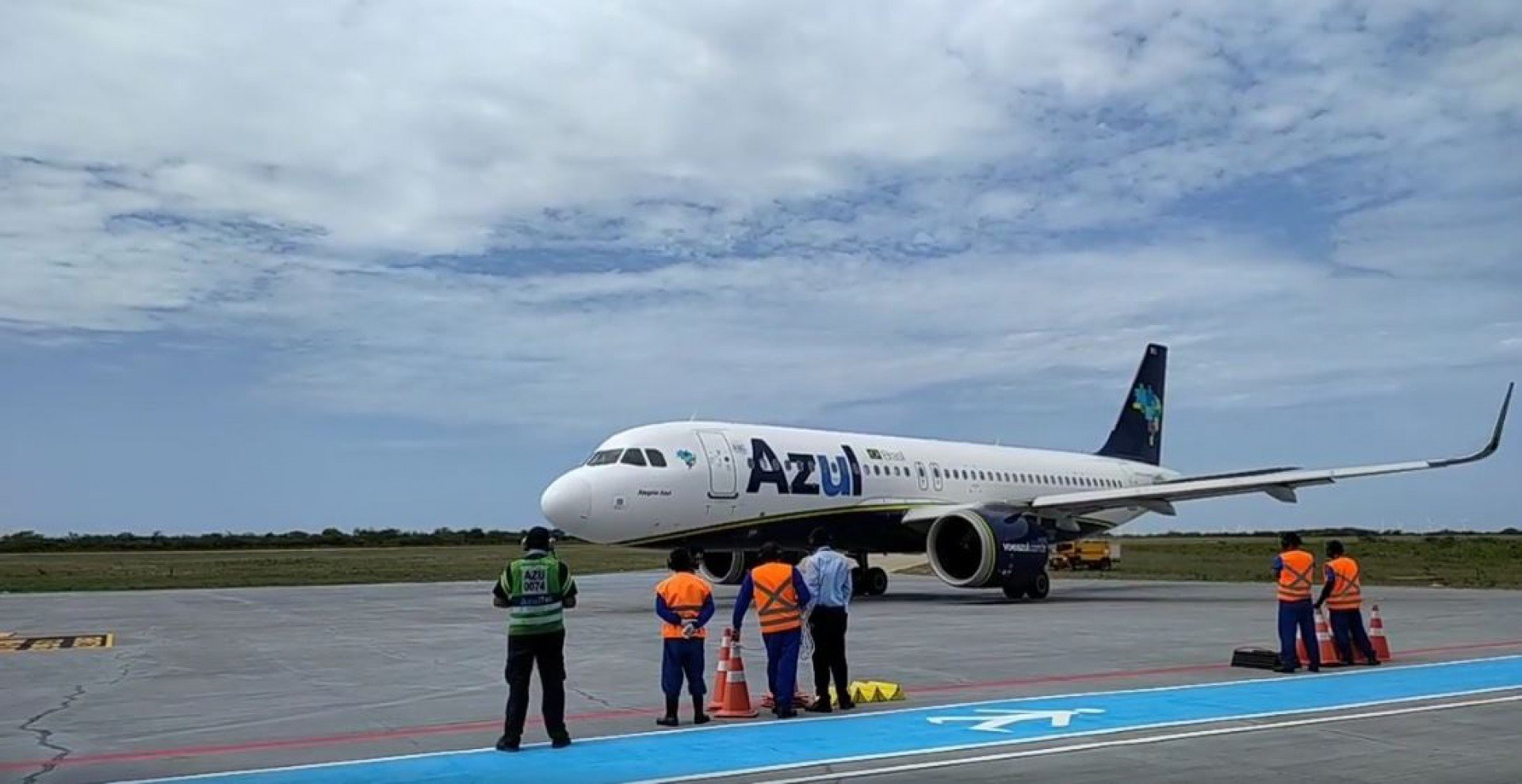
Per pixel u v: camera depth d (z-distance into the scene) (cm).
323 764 1020
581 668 1691
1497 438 2880
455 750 1084
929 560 3173
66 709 1335
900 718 1238
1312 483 3164
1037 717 1233
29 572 6050
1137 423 4691
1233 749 1051
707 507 2847
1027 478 3881
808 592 1270
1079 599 3300
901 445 3472
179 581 4850
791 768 988
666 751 1071
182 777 967
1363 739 1098
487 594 3816
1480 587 3950
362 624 2533
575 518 2641
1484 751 1037
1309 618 1616
